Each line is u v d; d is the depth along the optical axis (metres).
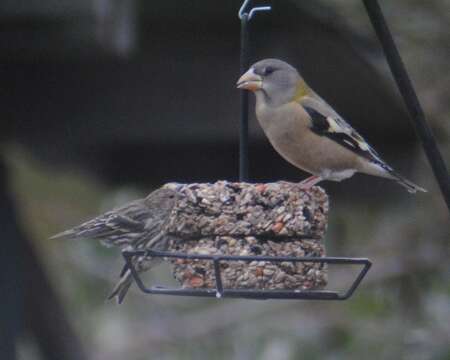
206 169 14.95
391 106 14.41
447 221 17.05
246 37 9.68
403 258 17.36
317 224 9.48
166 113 13.57
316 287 9.55
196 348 18.89
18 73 13.16
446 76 16.50
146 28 13.49
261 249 9.38
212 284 9.45
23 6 11.34
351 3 15.81
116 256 18.75
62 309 15.27
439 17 16.47
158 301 19.30
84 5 11.29
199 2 13.42
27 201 17.45
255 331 18.42
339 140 11.08
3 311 13.47
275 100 11.07
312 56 13.87
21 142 13.49
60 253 18.11
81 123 13.47
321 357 17.61
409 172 15.02
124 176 14.84
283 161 14.78
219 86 13.64
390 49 8.15
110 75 13.46
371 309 17.38
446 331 16.50
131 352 18.80
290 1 13.41
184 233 9.46
